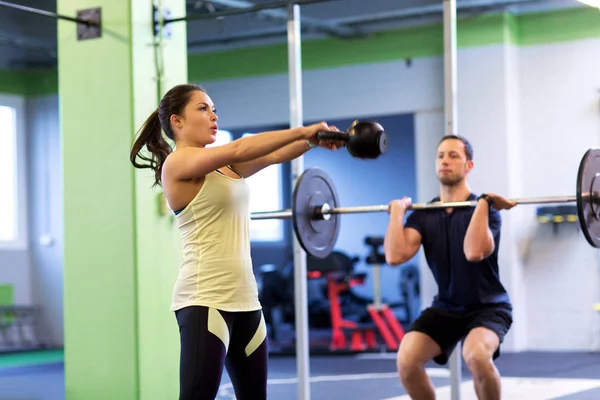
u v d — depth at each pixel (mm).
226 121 10656
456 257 4051
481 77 9164
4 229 11359
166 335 4996
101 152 4969
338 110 10055
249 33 10008
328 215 4441
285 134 2838
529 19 9195
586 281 8898
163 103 3225
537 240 9109
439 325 4098
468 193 4188
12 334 11188
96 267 4957
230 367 3230
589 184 3861
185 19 4992
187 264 3131
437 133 9492
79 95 5051
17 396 7062
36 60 10906
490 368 3756
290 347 9695
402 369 4043
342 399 6258
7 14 9023
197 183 3092
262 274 10469
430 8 9023
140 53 4953
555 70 9070
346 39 9969
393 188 13133
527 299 9164
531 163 9195
